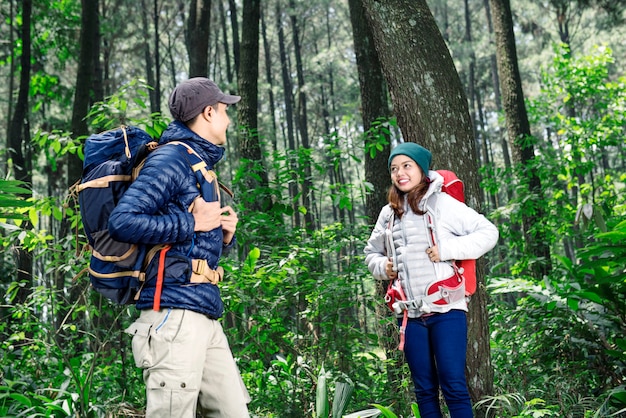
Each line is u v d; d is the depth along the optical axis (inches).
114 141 103.4
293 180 243.4
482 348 157.6
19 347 196.9
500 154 1512.1
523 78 1428.4
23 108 460.1
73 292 205.5
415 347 130.3
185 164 103.3
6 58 675.4
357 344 197.0
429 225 128.1
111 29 844.6
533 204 384.2
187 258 101.4
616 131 530.9
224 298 179.3
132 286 101.2
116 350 194.5
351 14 309.6
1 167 562.3
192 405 101.0
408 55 165.5
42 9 648.4
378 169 284.2
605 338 175.3
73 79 976.3
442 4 1397.6
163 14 1280.8
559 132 531.5
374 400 183.0
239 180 247.0
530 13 1311.5
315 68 1380.4
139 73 1161.4
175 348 100.3
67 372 166.1
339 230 216.1
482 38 1263.5
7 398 153.0
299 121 1220.5
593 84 595.8
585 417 147.9
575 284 177.6
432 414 129.6
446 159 162.6
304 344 192.4
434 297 126.2
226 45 1037.8
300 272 199.2
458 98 166.6
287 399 176.2
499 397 144.1
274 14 1322.6
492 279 199.0
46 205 175.0
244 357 205.0
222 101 110.7
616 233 173.8
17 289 185.9
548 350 186.1
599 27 1235.2
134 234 95.9
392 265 131.7
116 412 147.4
